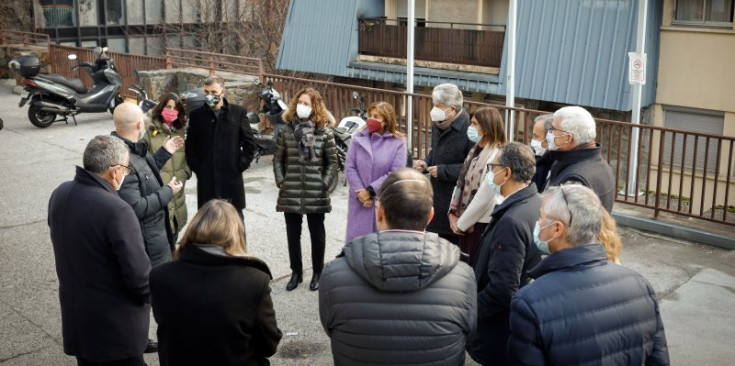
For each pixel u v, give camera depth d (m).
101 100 12.71
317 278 5.94
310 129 5.62
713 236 6.91
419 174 2.92
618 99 14.32
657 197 7.43
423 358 2.67
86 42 25.08
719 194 13.81
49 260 6.61
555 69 15.23
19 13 23.08
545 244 2.75
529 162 3.60
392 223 2.82
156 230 4.68
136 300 3.84
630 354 2.62
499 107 8.64
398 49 18.70
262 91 9.70
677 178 14.25
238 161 5.91
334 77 21.42
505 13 18.08
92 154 3.71
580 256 2.65
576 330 2.55
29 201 8.32
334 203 8.37
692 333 5.21
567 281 2.62
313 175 5.69
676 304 5.71
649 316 2.67
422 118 9.42
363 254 2.72
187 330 3.00
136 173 4.50
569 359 2.54
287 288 5.92
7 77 18.11
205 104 5.77
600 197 4.16
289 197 5.71
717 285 6.04
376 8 19.66
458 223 4.49
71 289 3.76
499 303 3.49
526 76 15.69
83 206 3.68
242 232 3.18
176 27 27.41
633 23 14.19
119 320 3.78
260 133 9.91
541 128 4.89
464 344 2.79
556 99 15.20
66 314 3.81
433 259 2.70
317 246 5.86
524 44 15.77
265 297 3.11
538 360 2.55
